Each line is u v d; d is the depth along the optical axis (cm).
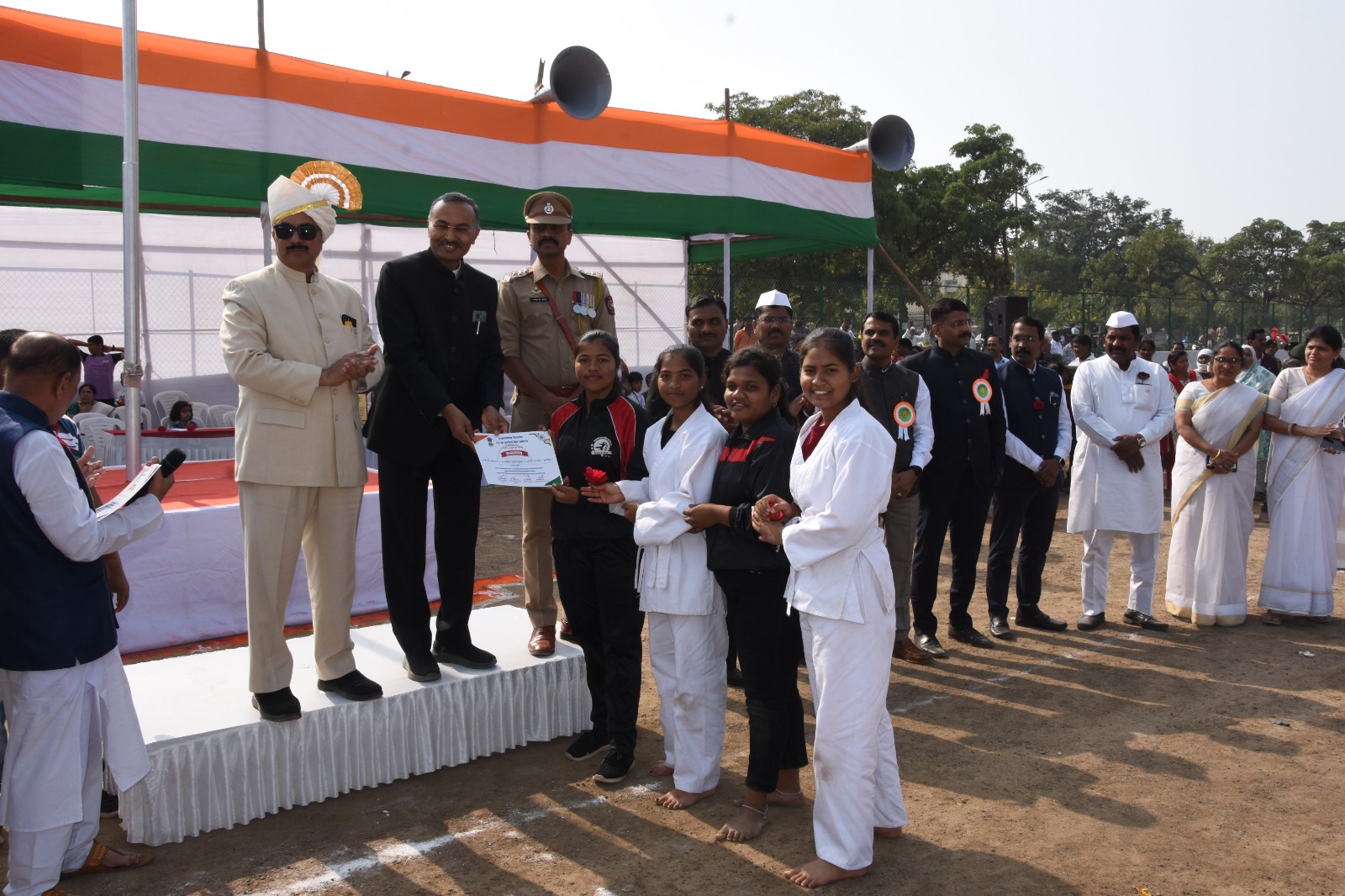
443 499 443
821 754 335
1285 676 573
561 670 470
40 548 309
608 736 450
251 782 384
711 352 536
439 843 368
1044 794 413
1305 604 677
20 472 300
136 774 335
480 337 438
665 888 337
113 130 841
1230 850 364
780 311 569
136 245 591
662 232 1316
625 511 401
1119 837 374
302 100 922
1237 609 681
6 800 313
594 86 905
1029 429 644
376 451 422
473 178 1019
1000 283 3441
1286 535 685
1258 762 447
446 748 436
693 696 394
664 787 418
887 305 2100
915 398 570
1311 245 6650
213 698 411
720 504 370
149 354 1383
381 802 403
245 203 1177
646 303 1559
